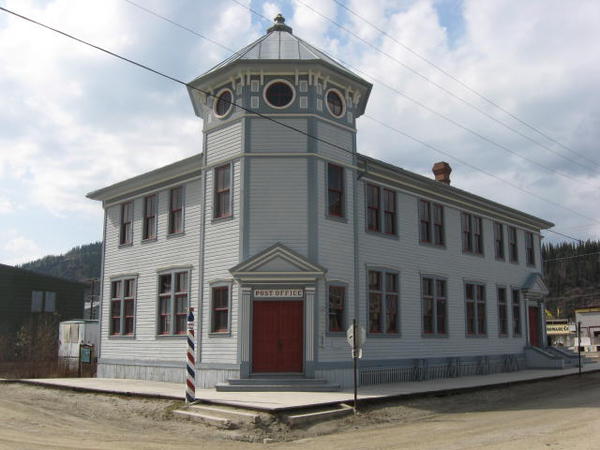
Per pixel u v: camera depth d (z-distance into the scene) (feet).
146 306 85.20
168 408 54.95
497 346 101.19
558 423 47.96
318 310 66.80
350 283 71.56
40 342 130.41
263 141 70.08
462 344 92.58
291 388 62.49
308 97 70.79
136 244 89.04
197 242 78.69
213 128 74.23
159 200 86.53
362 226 77.71
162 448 39.75
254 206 68.85
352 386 68.90
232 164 71.20
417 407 59.36
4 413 55.01
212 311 71.00
